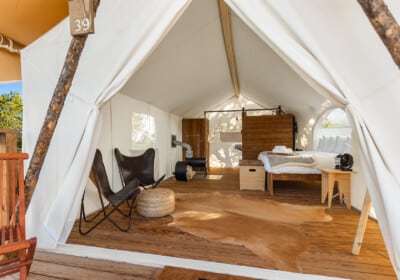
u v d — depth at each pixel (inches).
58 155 77.2
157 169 205.5
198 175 243.3
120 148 149.2
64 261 72.8
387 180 52.1
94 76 74.2
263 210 122.4
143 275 65.2
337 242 84.6
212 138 325.4
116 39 71.1
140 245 83.2
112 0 70.0
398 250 50.6
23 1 83.7
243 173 172.9
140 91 160.4
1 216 55.9
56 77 79.1
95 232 95.0
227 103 321.7
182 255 75.7
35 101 80.9
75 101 75.9
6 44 103.1
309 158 155.2
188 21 104.0
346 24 55.9
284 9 58.9
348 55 56.2
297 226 100.2
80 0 64.8
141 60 71.4
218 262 71.2
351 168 126.1
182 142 274.4
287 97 214.7
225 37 132.3
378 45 54.0
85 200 116.0
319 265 69.3
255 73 186.7
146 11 68.0
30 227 78.0
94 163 98.0
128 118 159.5
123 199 94.6
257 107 313.7
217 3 99.2
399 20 51.5
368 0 45.3
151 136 195.9
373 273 65.0
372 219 106.5
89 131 74.8
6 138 74.8
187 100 229.1
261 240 86.7
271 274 64.4
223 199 144.7
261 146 240.8
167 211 114.2
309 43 57.9
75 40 68.6
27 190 73.6
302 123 246.2
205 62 157.8
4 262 56.4
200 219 109.5
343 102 57.8
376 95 54.6
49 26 100.2
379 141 53.4
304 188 173.9
